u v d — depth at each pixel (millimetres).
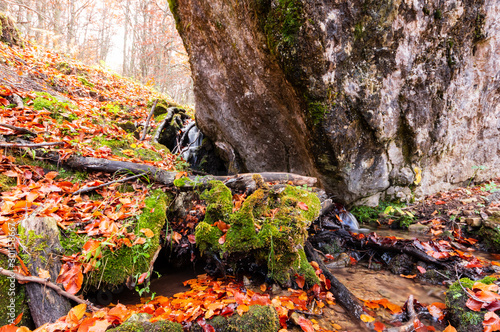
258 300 1810
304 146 3523
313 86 2678
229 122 4484
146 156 4109
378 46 2730
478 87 3648
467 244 3305
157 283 2416
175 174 3158
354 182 3658
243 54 3320
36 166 2742
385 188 4098
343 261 3012
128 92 7539
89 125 4059
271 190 2734
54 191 2455
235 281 2350
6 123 2955
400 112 3277
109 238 2029
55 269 1737
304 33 2396
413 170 3947
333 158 3258
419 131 3531
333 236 3377
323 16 2359
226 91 4090
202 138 6031
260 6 2578
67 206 2322
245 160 4668
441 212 3977
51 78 5543
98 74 7637
